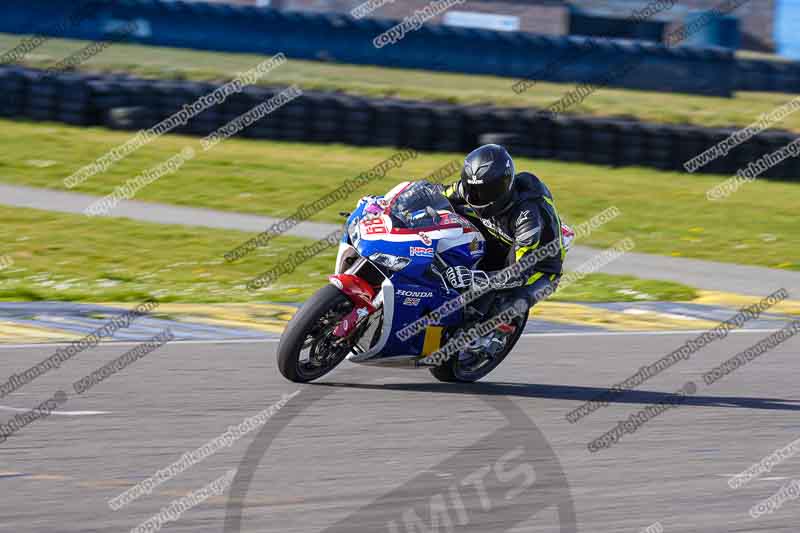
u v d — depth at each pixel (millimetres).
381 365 25500
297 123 76875
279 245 46719
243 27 117000
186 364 26672
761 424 24641
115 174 60594
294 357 24203
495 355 27266
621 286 43656
